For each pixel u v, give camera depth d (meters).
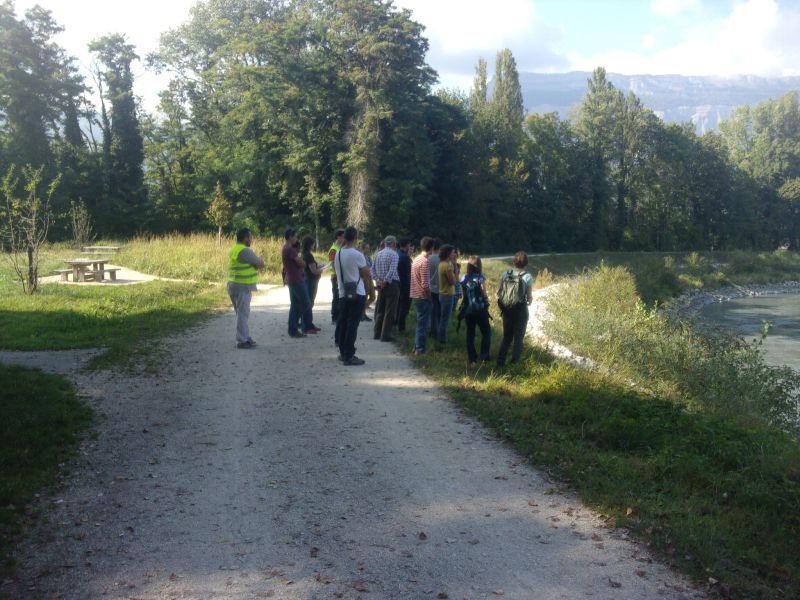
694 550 4.21
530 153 71.62
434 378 8.96
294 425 6.88
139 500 4.97
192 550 4.21
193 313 14.51
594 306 17.02
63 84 48.34
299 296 11.91
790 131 94.12
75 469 5.55
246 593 3.72
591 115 76.81
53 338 11.15
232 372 9.19
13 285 17.94
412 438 6.53
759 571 4.06
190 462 5.78
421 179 51.06
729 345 13.39
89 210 49.41
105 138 53.69
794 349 24.61
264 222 52.72
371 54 47.22
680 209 81.81
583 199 75.44
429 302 10.48
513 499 5.08
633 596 3.72
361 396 8.05
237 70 49.03
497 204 66.12
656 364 11.26
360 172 47.41
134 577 3.88
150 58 55.41
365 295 9.75
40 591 3.70
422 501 5.02
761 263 64.94
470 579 3.89
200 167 55.34
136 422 6.88
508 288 9.62
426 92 54.62
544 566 4.04
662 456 5.86
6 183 17.09
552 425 6.97
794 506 4.93
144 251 27.00
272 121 49.75
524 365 9.69
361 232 47.03
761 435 6.61
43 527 4.48
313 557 4.14
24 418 6.52
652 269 46.84
